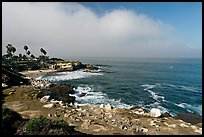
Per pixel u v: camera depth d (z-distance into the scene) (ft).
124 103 123.13
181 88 190.08
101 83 217.36
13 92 104.32
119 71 381.40
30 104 84.69
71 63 383.04
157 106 116.98
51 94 112.27
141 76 297.53
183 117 90.79
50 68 376.48
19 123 45.06
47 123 43.27
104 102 123.44
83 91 161.89
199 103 126.00
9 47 391.04
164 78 273.75
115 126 61.93
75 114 72.23
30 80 179.11
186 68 485.97
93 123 62.18
